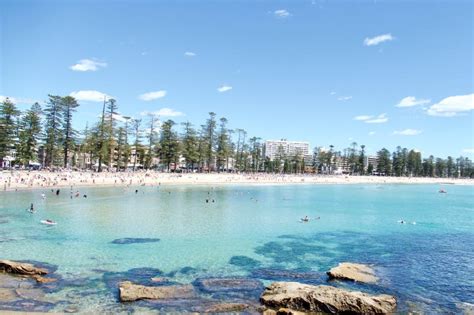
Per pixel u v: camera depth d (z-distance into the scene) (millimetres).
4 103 76812
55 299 15281
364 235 33094
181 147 113938
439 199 78500
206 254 24344
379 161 186250
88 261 21531
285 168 171750
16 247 24031
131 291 15961
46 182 64375
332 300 14969
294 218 42312
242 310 14789
